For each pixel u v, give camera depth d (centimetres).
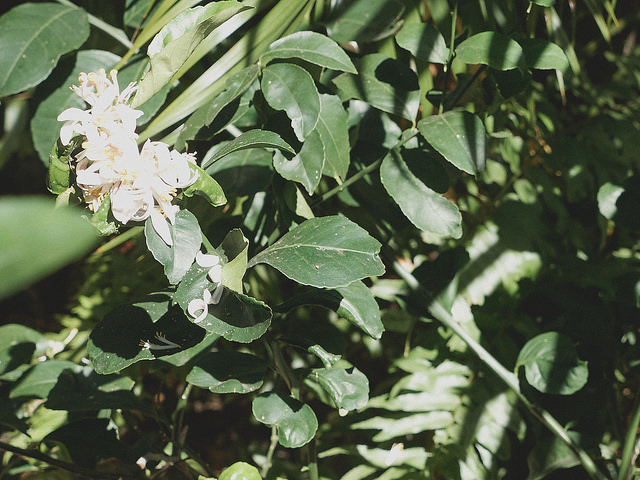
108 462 90
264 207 78
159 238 61
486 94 79
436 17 77
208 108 68
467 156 68
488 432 84
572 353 74
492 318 88
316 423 66
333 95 72
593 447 77
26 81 70
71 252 22
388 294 86
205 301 62
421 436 89
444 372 86
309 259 63
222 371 68
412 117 73
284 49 69
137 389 91
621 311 80
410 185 70
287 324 89
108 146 59
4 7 90
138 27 77
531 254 89
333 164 71
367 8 76
